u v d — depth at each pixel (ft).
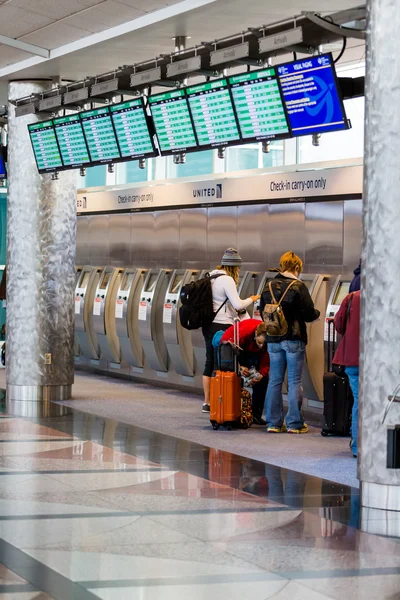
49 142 39.58
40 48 37.63
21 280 42.29
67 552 19.34
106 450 30.94
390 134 21.36
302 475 27.45
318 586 17.24
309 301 34.73
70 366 43.52
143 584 17.30
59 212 42.39
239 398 35.76
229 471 27.86
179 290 46.65
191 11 30.50
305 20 26.81
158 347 48.91
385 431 21.52
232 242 44.96
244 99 29.48
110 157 36.47
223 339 36.37
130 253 52.39
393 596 16.74
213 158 47.78
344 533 21.09
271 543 20.16
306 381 38.78
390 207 21.42
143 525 21.54
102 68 39.68
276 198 41.96
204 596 16.65
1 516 22.26
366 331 21.98
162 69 32.71
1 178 47.91
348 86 27.86
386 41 21.33
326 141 41.39
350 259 38.60
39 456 29.76
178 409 41.27
